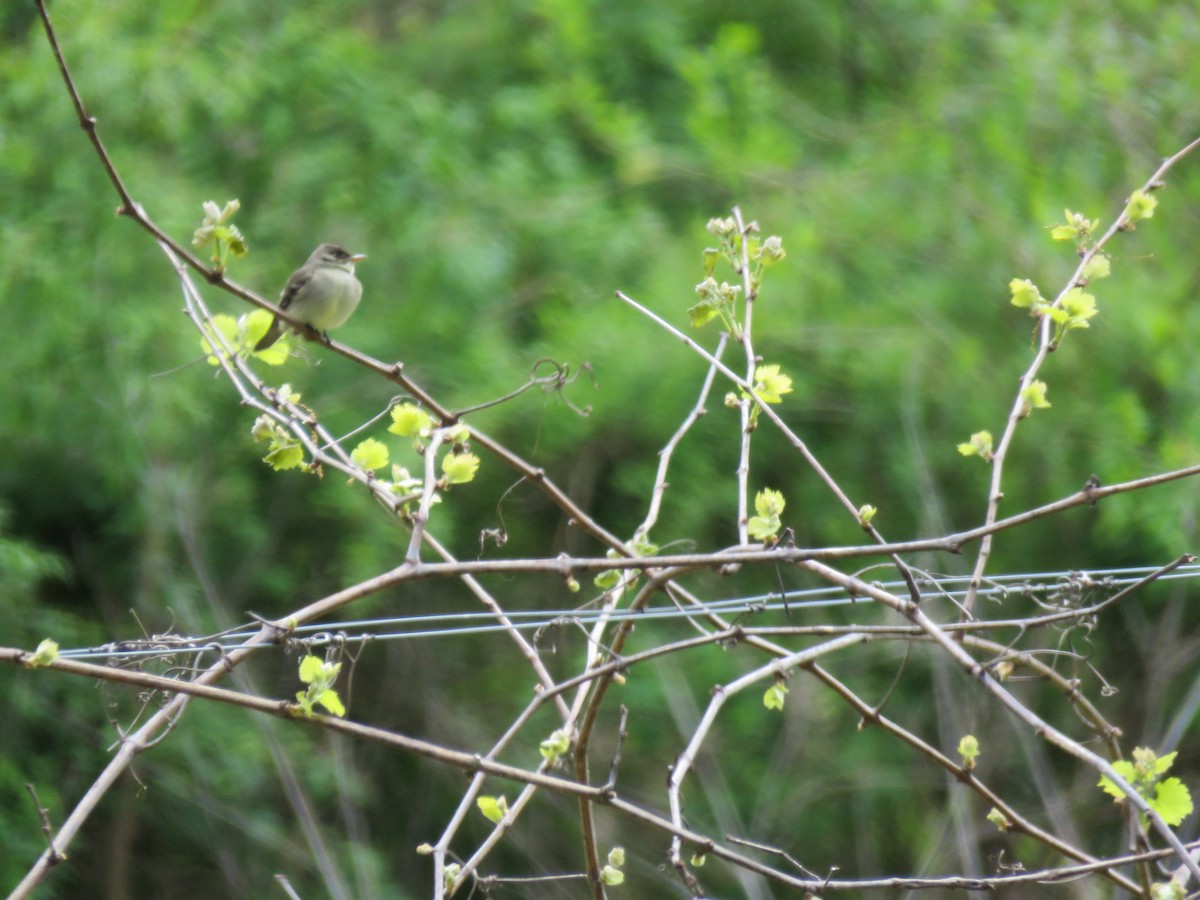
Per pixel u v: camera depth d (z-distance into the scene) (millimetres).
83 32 13766
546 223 13961
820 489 12594
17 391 13000
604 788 3877
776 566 4141
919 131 14398
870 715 4410
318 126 14852
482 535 4457
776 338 12719
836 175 14203
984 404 12656
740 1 16844
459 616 4238
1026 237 13195
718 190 14555
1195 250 13438
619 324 12922
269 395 4484
